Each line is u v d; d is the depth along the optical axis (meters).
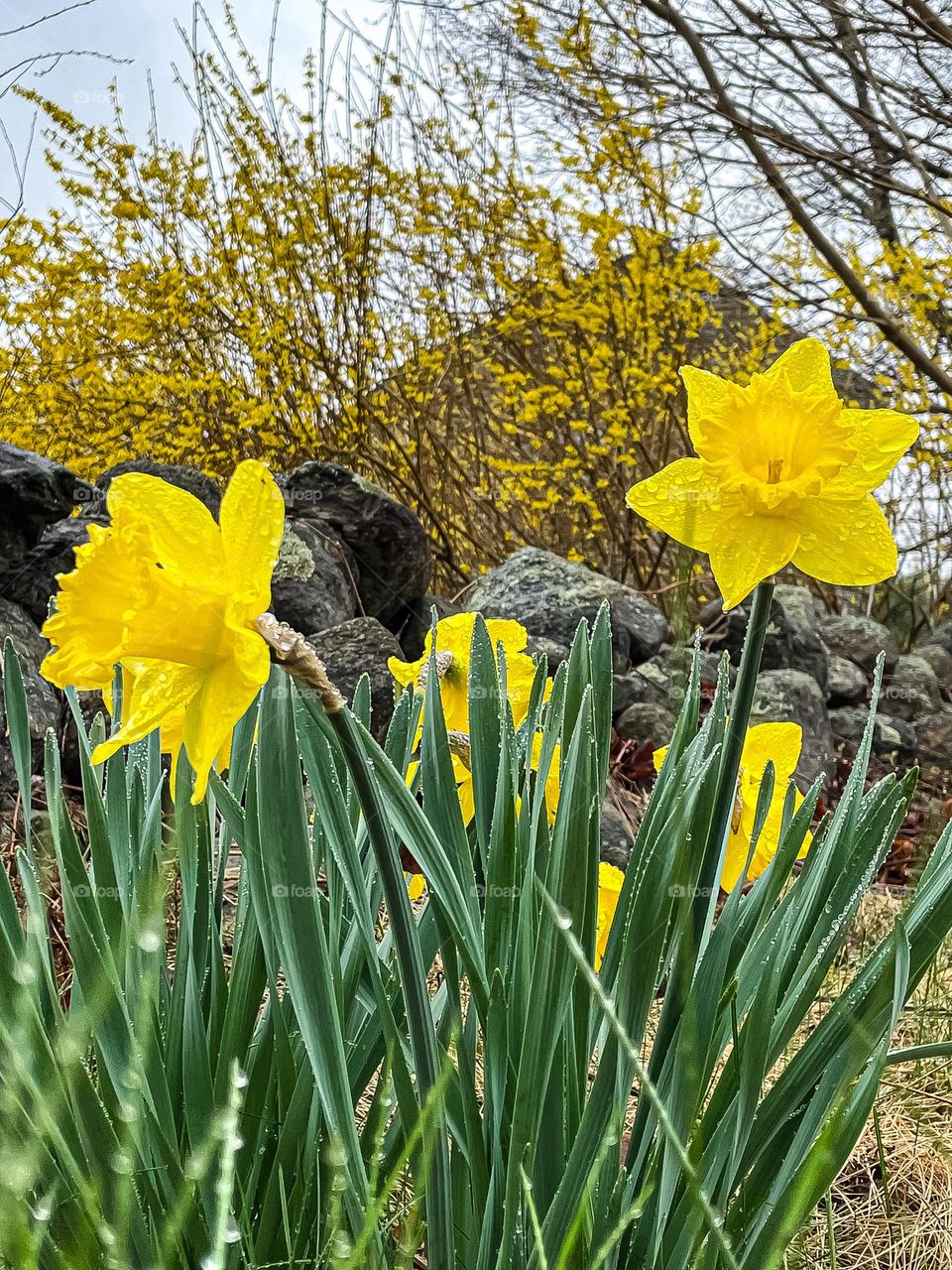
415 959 0.43
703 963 0.47
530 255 3.17
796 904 0.52
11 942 0.47
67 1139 0.47
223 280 3.14
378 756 0.42
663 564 3.45
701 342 3.55
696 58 2.21
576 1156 0.45
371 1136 0.53
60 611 0.40
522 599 2.17
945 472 3.12
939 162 2.40
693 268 3.00
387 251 3.16
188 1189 0.36
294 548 1.90
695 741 0.48
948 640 3.28
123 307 3.08
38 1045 0.43
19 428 2.92
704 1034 0.47
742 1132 0.46
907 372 2.88
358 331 3.12
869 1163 0.80
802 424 0.45
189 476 1.91
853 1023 0.45
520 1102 0.44
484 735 0.52
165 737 0.43
